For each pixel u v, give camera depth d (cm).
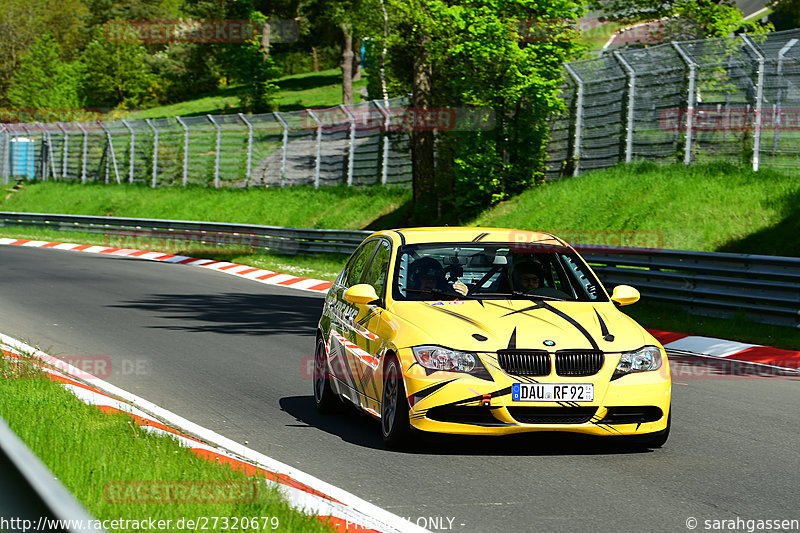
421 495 896
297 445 1125
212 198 7094
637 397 1055
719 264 2431
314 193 6372
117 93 15025
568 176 4484
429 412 1042
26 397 1224
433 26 4462
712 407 1430
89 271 3950
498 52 4219
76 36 18500
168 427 1170
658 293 2625
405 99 5781
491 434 1037
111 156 8450
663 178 3850
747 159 3709
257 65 12550
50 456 895
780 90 3612
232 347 2002
